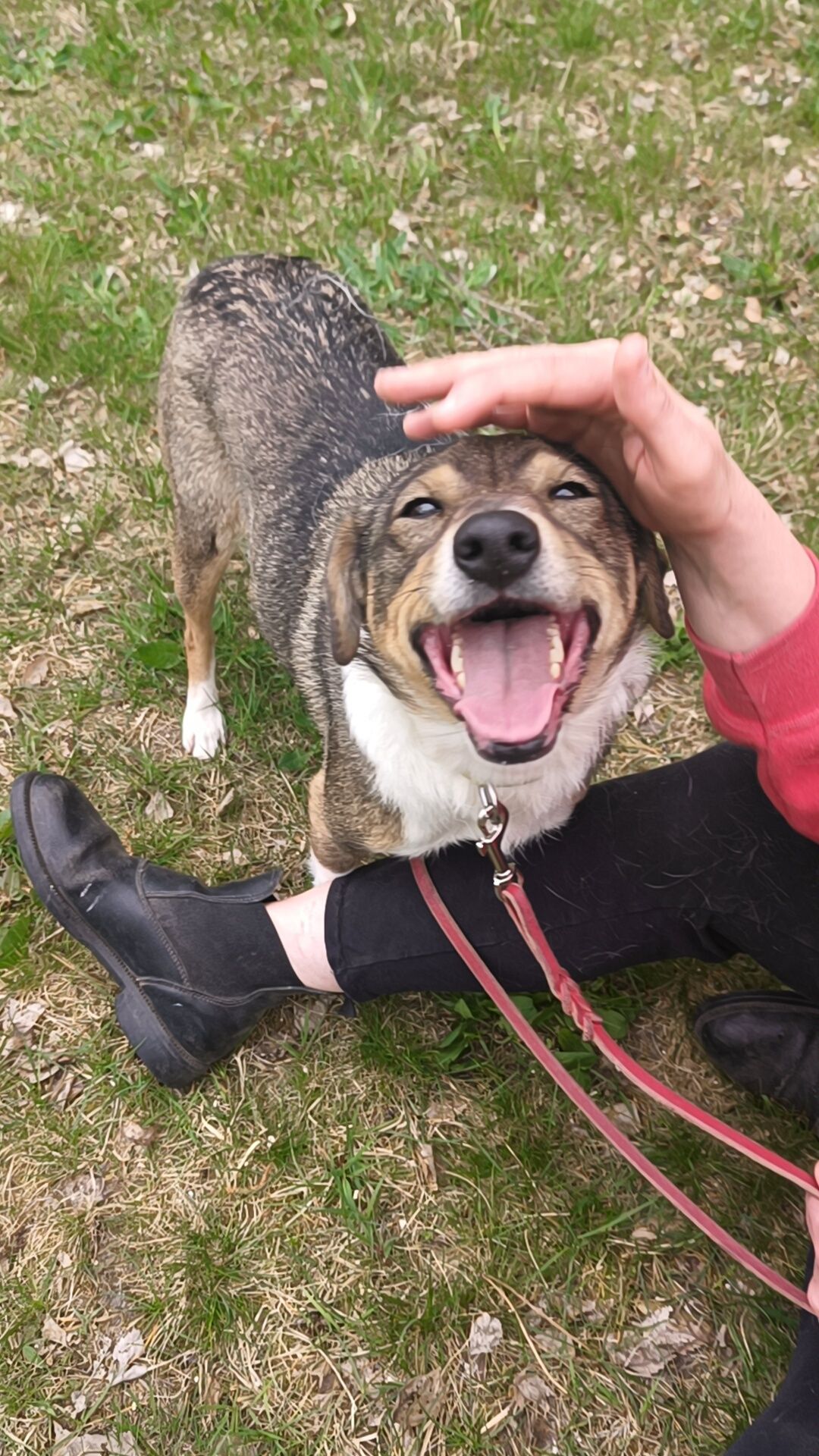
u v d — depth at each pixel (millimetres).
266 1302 785
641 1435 745
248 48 1688
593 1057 884
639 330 1384
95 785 1019
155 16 1701
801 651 569
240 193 1499
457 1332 776
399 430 870
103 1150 838
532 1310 788
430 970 773
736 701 606
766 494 1246
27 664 1080
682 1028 914
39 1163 828
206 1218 815
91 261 1405
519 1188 832
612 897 729
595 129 1648
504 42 1744
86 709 1055
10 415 1250
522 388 532
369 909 771
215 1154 840
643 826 733
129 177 1503
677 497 520
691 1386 762
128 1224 809
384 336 1010
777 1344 772
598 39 1768
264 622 935
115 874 834
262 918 816
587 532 617
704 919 731
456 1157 848
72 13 1710
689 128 1661
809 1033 804
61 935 927
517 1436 743
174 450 1012
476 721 589
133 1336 767
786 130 1674
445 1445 736
